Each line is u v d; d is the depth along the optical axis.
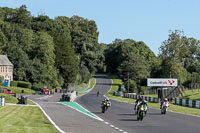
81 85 185.88
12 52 135.00
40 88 120.88
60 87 163.50
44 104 57.41
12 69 131.88
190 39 192.75
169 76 131.62
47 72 141.00
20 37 143.25
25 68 135.12
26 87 124.00
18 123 24.86
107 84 197.25
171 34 136.62
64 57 163.25
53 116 33.22
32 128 22.16
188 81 159.25
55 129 22.23
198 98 92.00
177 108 52.84
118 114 38.09
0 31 135.25
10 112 35.62
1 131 19.89
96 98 97.06
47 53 143.12
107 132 21.80
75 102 68.50
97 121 29.34
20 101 58.66
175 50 134.00
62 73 164.38
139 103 32.56
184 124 27.73
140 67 183.38
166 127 25.39
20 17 182.88
